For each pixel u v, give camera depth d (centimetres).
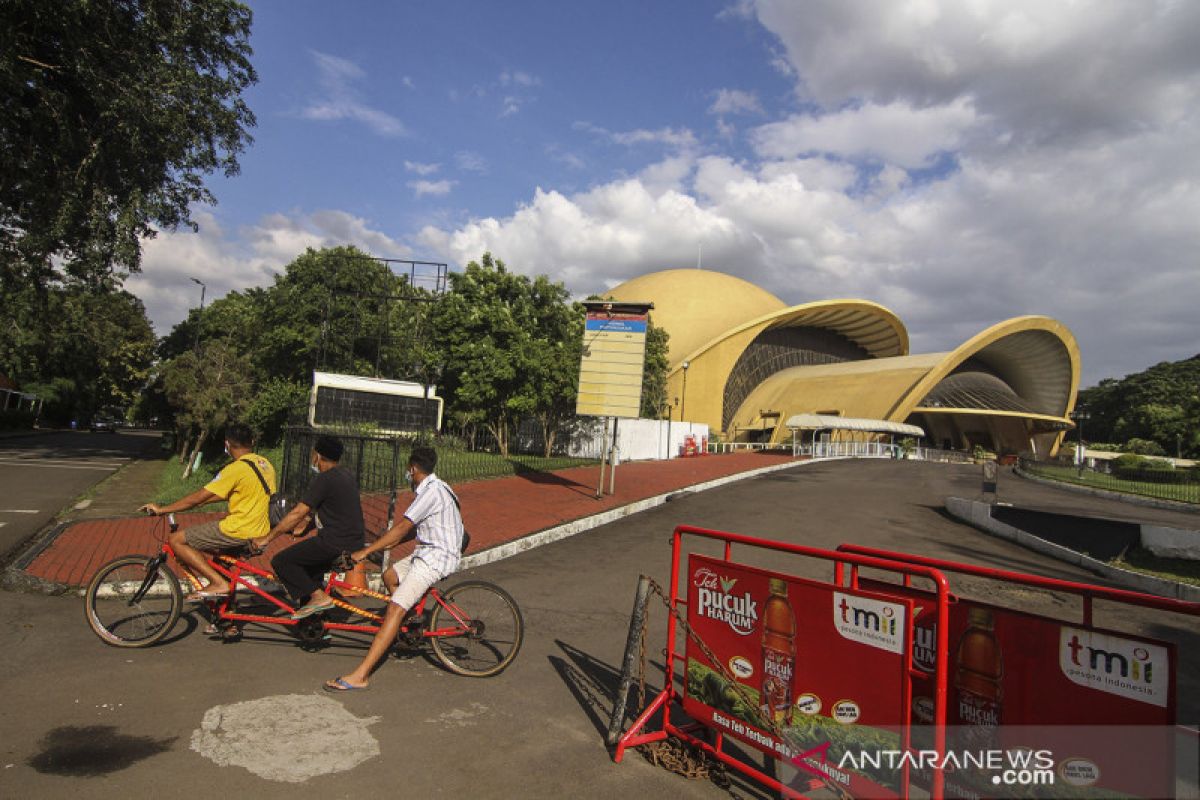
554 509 1310
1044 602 869
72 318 4822
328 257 2858
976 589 921
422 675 477
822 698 315
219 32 1739
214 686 429
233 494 498
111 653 479
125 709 388
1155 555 1120
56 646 487
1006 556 1150
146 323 6144
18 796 292
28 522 1051
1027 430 6328
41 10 1334
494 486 1548
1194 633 736
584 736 397
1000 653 290
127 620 515
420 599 464
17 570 693
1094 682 258
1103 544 1192
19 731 354
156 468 2384
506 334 2223
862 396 5191
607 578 838
